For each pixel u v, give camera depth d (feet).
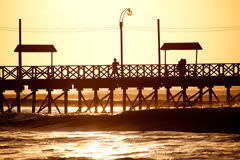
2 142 156.46
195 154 129.08
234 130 178.19
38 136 172.76
